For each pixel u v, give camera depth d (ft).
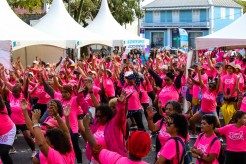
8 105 34.30
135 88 39.29
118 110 22.12
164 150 18.47
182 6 202.49
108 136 22.21
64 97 30.86
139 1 135.13
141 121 39.60
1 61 63.52
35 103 45.09
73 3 128.88
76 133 31.04
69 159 18.98
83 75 45.91
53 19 82.23
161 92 36.17
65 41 75.00
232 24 51.98
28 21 134.10
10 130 28.07
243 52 91.56
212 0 202.08
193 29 202.49
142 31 145.07
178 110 23.76
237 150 25.00
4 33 66.80
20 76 49.57
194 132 39.19
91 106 37.40
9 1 113.70
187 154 18.53
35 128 18.63
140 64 65.51
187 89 45.70
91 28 90.27
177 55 83.10
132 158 15.25
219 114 50.60
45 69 51.26
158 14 209.05
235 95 40.88
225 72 45.62
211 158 21.85
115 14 133.08
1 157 28.04
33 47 88.94
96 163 22.18
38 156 19.89
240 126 24.89
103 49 115.85
